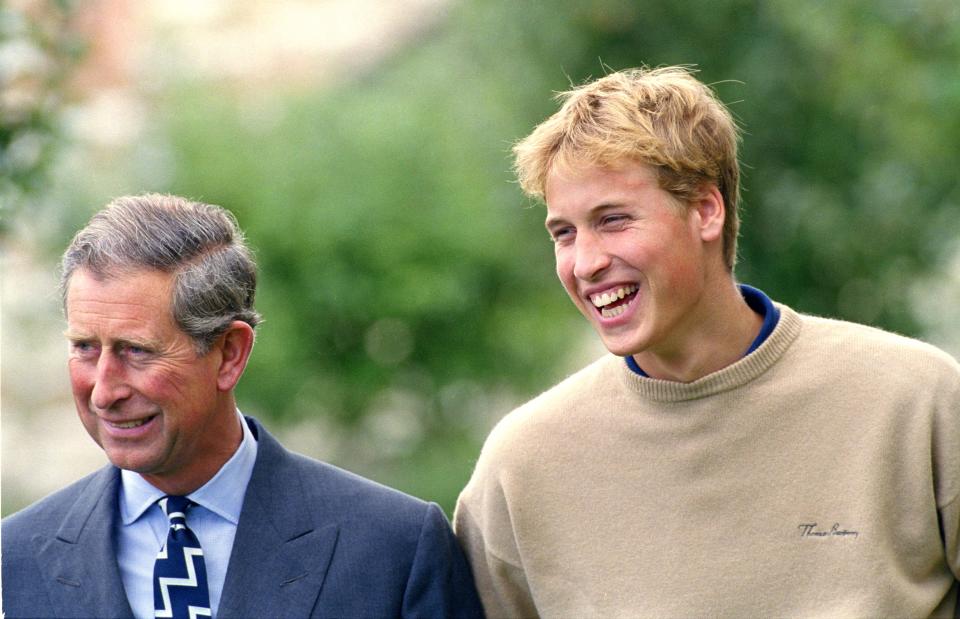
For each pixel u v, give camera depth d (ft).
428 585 36.27
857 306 105.40
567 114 34.68
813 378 35.22
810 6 98.37
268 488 36.40
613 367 37.45
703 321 35.29
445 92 138.92
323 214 131.03
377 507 36.78
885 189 101.96
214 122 136.05
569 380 38.52
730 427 35.19
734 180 35.63
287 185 132.16
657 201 33.99
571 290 35.09
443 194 132.26
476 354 139.23
